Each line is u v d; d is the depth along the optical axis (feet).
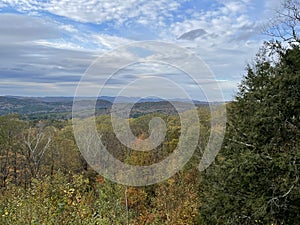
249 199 41.24
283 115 43.37
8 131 84.74
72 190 23.67
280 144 44.37
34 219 18.12
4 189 40.86
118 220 25.39
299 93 43.57
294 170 37.45
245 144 46.24
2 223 18.56
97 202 27.07
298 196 36.42
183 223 48.62
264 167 40.37
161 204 50.49
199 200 52.44
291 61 46.80
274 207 37.83
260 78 51.80
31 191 23.73
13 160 88.33
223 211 44.86
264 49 53.11
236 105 53.93
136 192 50.83
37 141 84.43
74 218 19.89
